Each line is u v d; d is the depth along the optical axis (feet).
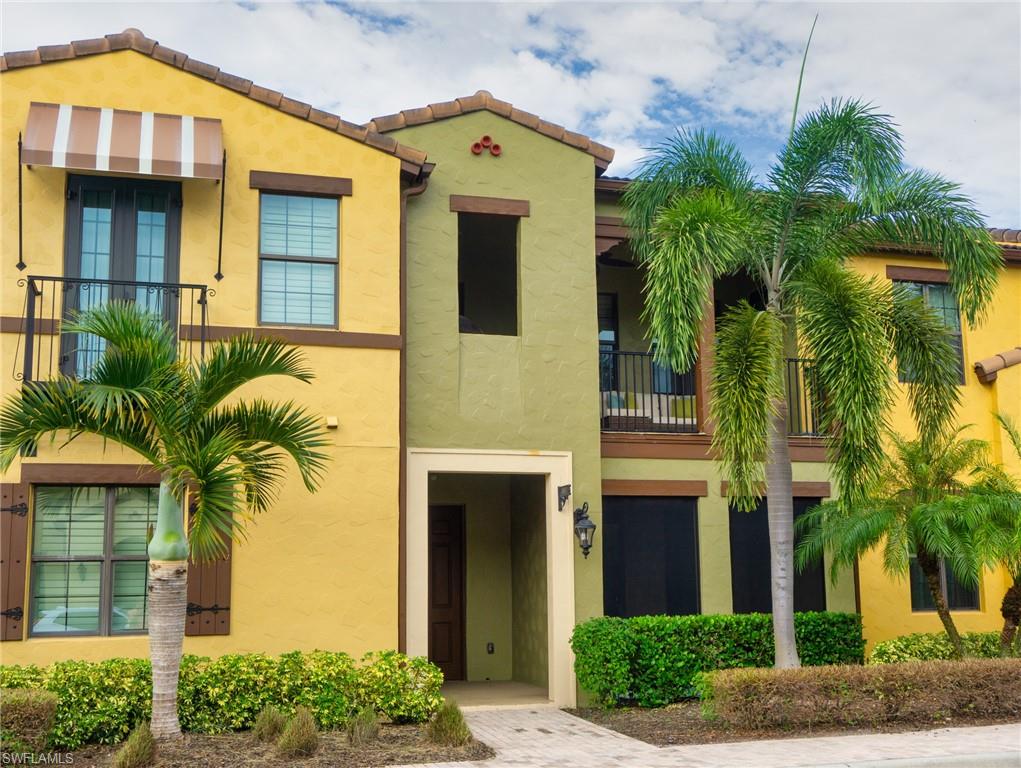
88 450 40.09
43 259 40.65
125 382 33.53
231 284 42.65
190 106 43.04
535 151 49.96
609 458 50.72
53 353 40.29
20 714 31.73
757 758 33.14
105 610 39.93
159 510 34.88
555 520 47.78
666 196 45.27
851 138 42.80
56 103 41.11
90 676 35.32
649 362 61.00
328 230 44.73
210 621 40.55
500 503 56.90
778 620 42.14
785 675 38.32
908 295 46.14
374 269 44.60
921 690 39.55
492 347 47.91
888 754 33.42
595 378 49.26
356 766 32.17
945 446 47.34
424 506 45.52
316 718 37.73
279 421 36.01
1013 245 60.03
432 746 35.12
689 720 40.86
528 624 52.75
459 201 48.24
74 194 41.73
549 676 47.67
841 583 53.31
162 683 34.09
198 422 35.19
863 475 40.19
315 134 44.62
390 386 44.04
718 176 44.88
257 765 31.83
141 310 38.73
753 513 53.26
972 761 32.73
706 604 50.85
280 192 44.01
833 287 40.88
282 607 41.45
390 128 47.67
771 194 44.57
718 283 62.34
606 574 50.24
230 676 37.22
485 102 49.26
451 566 56.03
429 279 47.37
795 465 53.67
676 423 54.70
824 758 32.91
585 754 34.63
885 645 49.83
